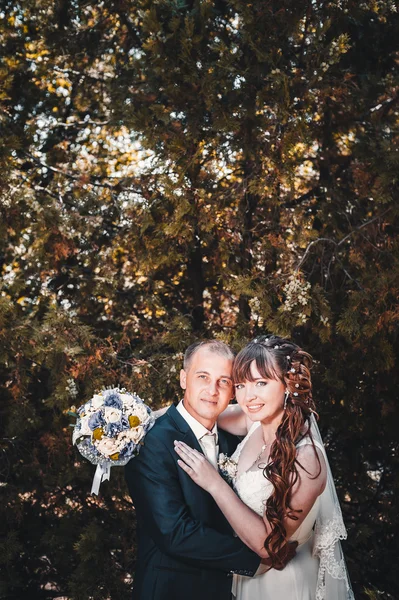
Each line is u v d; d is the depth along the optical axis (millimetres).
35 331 4730
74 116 6195
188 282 5859
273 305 4664
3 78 5113
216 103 4773
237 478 3154
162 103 5309
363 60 5367
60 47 5750
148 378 4852
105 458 2959
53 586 5523
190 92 4934
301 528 2934
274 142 4863
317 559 3041
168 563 2971
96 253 5402
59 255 5164
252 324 4969
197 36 4754
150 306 5320
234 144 4988
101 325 5656
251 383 2992
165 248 5156
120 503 5379
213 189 5184
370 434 5293
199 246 5535
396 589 5359
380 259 4965
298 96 4922
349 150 5543
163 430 3094
